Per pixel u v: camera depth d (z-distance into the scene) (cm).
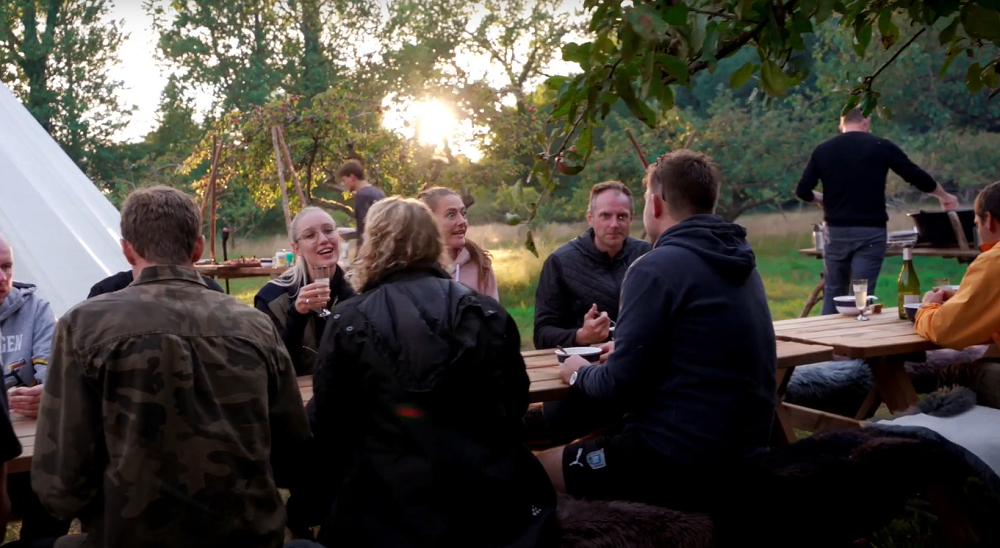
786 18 188
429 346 210
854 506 255
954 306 315
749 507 247
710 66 176
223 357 189
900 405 369
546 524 215
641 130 1497
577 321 371
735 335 247
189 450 181
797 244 1645
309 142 1209
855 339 339
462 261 376
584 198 1538
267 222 2450
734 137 1664
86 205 566
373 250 229
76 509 180
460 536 203
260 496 192
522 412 227
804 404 428
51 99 2733
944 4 191
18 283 332
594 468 254
